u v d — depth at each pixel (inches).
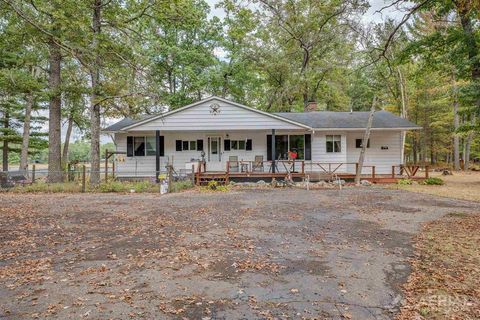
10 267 183.9
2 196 494.3
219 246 223.8
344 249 217.2
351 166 783.7
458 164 1093.8
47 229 274.1
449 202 415.5
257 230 269.7
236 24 725.9
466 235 247.0
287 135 757.3
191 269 179.9
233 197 477.4
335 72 1092.5
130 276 169.9
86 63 343.6
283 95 1122.7
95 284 159.5
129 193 535.8
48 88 658.2
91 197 482.3
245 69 1091.9
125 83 517.7
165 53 966.4
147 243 231.6
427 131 1250.6
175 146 759.1
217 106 694.5
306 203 414.3
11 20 314.7
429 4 391.9
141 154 753.6
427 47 574.2
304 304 138.4
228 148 762.2
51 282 162.4
